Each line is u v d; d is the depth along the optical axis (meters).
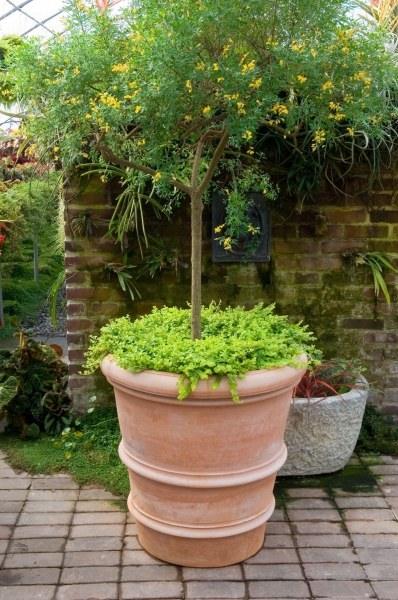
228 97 1.65
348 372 2.87
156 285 3.11
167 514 2.09
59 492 2.64
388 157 2.96
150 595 2.01
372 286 3.12
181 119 1.80
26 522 2.41
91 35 1.86
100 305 3.12
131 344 2.12
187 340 2.10
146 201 3.01
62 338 5.92
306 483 2.73
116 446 2.93
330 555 2.22
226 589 2.04
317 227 3.02
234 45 1.77
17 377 3.17
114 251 3.07
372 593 2.02
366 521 2.44
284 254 3.09
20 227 4.21
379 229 3.07
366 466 2.89
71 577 2.09
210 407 1.90
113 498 2.60
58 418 3.19
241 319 2.38
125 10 1.85
